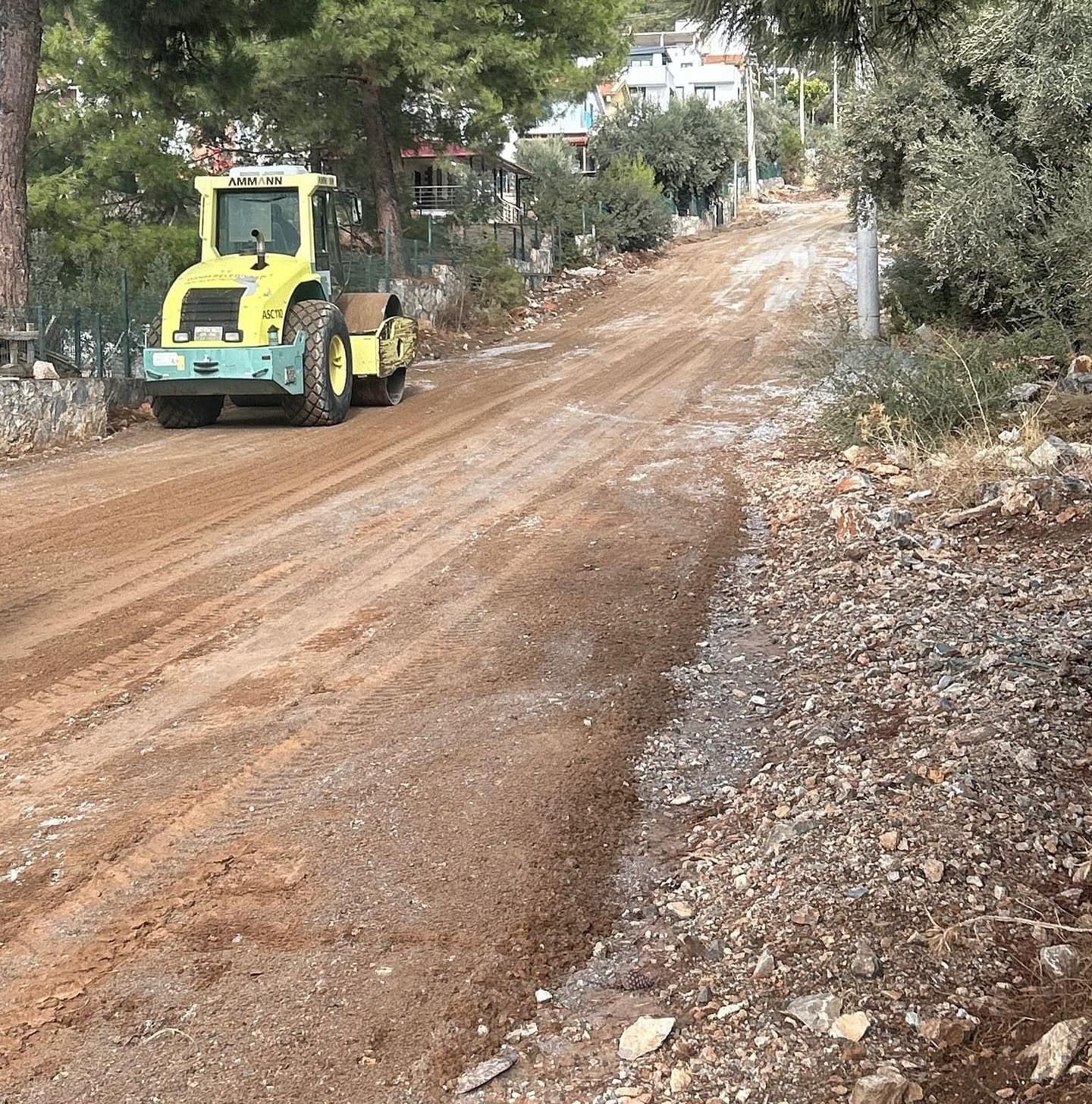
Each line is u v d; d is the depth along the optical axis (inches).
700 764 184.2
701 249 1718.8
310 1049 118.4
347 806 172.2
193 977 131.4
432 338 943.0
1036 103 505.7
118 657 240.2
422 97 1030.4
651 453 453.4
